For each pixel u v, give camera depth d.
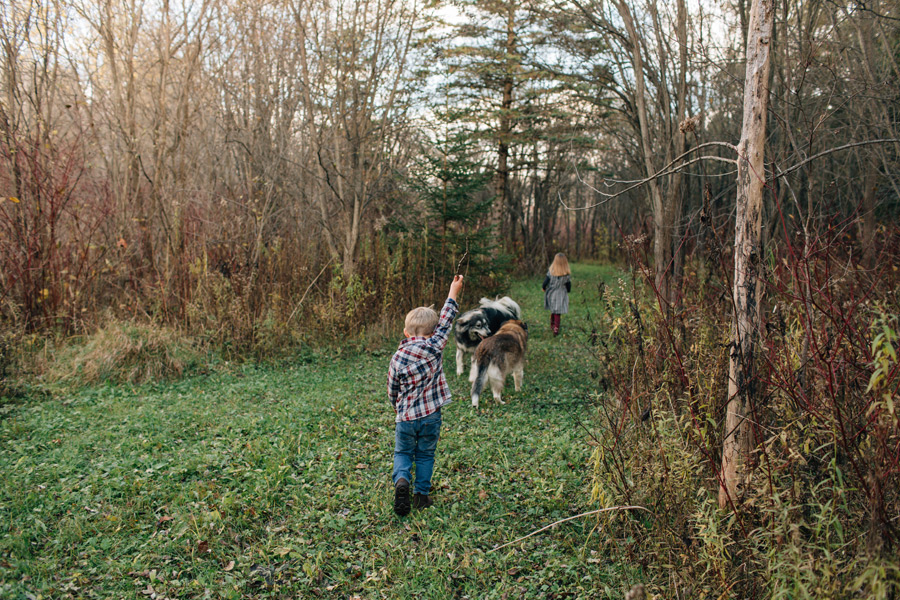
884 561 2.20
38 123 8.45
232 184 12.48
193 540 3.68
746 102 3.01
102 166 11.48
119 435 5.41
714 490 3.43
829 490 3.00
